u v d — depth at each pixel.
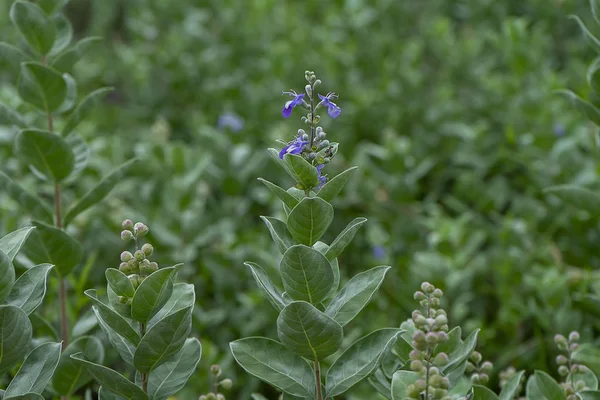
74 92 0.91
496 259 1.14
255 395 0.79
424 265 1.10
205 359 1.00
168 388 0.70
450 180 1.43
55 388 0.78
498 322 1.10
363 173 1.34
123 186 1.33
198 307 1.10
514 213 1.26
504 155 1.36
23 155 0.87
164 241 1.19
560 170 1.26
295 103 0.69
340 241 0.67
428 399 0.65
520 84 1.54
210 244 1.25
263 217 0.69
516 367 1.04
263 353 0.69
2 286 0.65
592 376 0.79
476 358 0.78
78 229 1.18
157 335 0.65
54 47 0.92
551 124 1.37
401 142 1.36
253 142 1.51
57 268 0.87
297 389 0.68
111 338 0.69
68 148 0.86
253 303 1.09
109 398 0.71
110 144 1.39
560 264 1.14
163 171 1.32
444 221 1.19
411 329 0.73
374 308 1.10
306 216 0.66
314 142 0.69
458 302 1.09
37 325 0.84
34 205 0.88
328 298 0.72
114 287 0.67
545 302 1.04
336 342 0.65
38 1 0.90
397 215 1.31
